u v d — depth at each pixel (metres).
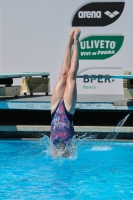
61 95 25.95
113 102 31.28
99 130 31.20
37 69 41.53
